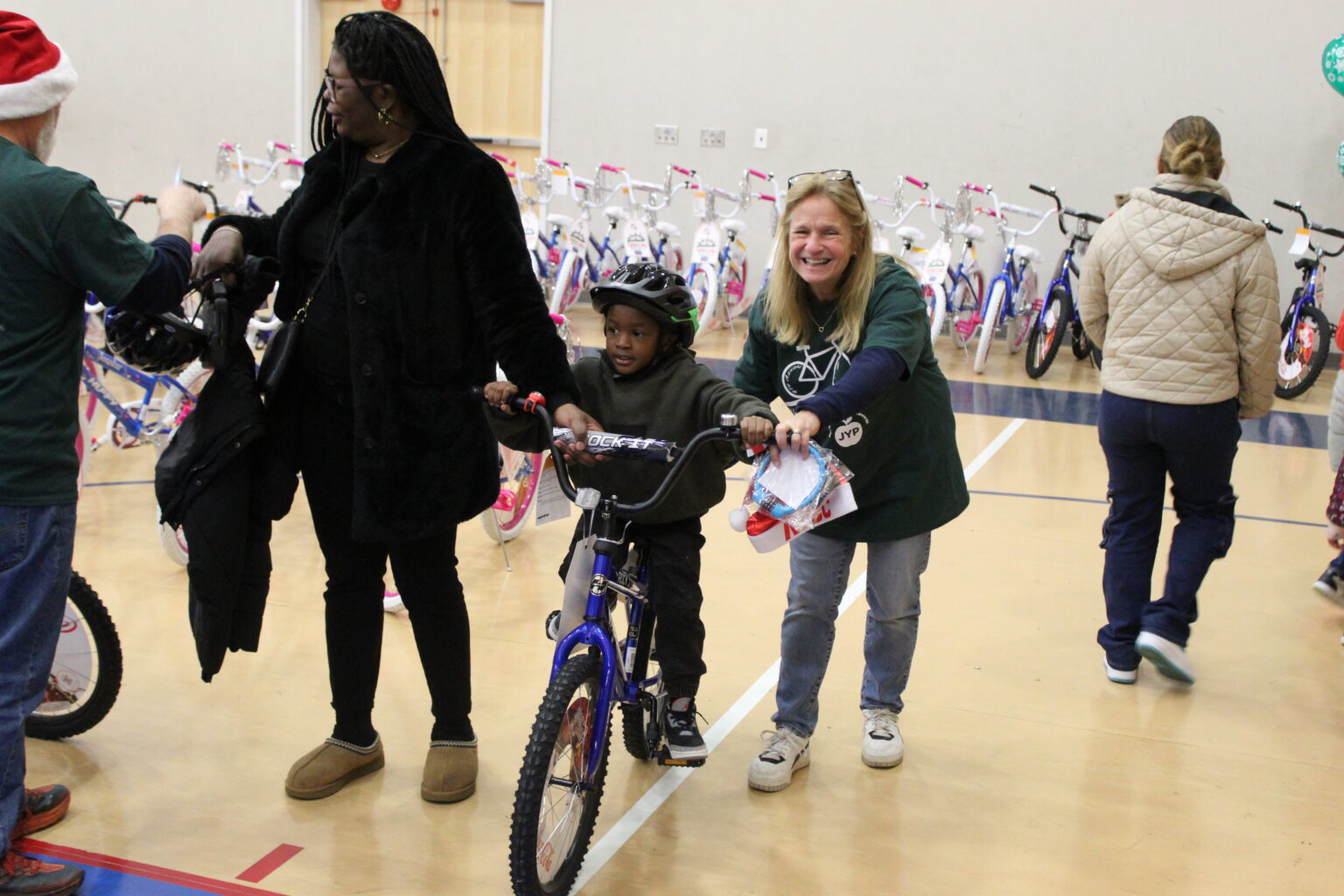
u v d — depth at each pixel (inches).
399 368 99.3
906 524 110.7
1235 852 108.1
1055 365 393.7
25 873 92.1
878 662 121.0
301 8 477.4
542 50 467.8
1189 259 132.4
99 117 498.9
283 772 115.7
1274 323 132.3
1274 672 150.6
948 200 434.9
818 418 92.8
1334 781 122.3
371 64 94.3
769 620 162.4
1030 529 207.9
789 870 102.6
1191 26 404.2
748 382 116.3
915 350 102.0
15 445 85.0
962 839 108.8
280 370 102.3
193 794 110.7
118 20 490.6
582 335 393.1
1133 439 139.4
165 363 98.3
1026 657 152.9
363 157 101.7
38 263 83.2
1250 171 406.9
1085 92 416.8
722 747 125.3
